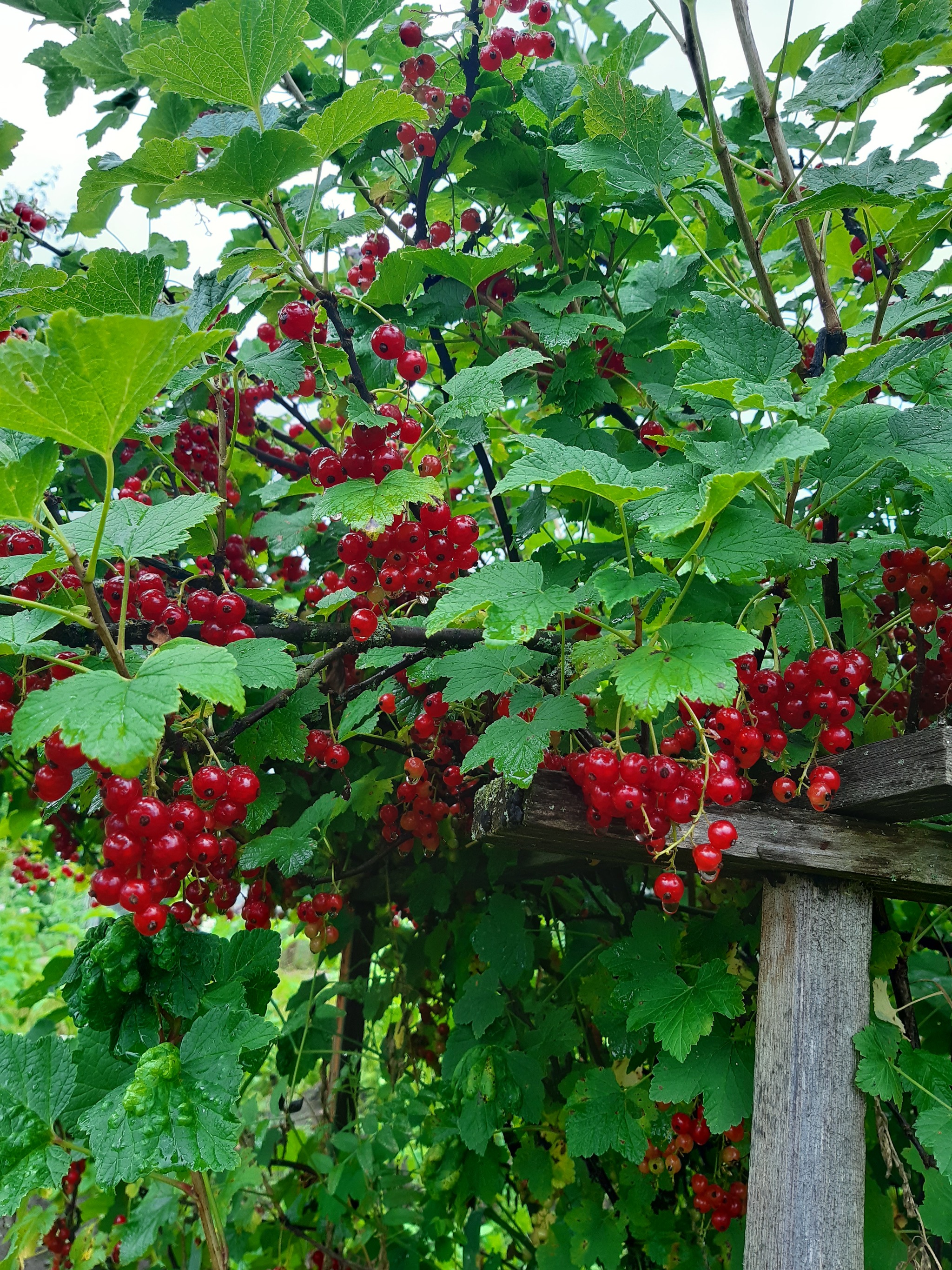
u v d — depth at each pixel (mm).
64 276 1688
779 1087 1405
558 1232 1960
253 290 1998
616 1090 1801
